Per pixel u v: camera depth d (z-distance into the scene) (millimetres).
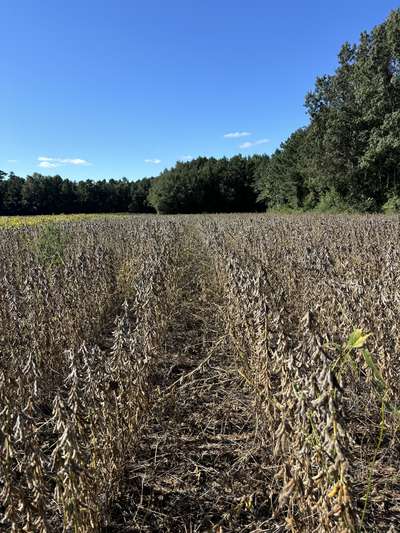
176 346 5672
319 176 36125
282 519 2660
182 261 9812
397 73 33031
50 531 2098
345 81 35000
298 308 5457
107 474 2812
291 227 11555
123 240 10445
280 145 51438
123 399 3088
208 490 3025
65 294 5230
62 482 2094
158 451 3498
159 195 68812
